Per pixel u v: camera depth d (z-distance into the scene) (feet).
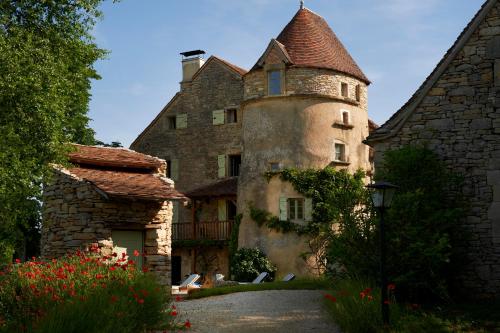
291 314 41.16
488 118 48.57
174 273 108.88
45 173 50.37
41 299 33.65
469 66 49.60
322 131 92.99
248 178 94.17
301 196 90.38
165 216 60.59
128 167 63.82
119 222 56.80
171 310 39.17
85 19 51.49
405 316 37.81
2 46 43.98
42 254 59.00
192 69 119.34
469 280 47.34
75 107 64.95
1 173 44.93
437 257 42.75
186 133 116.98
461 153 48.93
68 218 56.49
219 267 101.71
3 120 45.88
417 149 49.11
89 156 60.59
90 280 36.40
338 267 48.34
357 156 97.86
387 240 43.93
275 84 94.58
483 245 47.32
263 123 93.86
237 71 112.27
